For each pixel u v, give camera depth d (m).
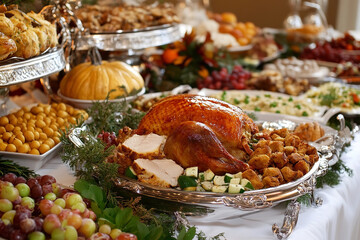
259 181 1.34
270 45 3.06
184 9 3.47
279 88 2.27
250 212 1.35
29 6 1.76
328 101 2.09
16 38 1.48
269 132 1.54
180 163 1.37
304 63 2.67
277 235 1.29
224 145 1.41
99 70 1.89
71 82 1.88
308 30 3.21
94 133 1.56
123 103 1.76
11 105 1.88
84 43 2.00
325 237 1.38
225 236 1.31
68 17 1.89
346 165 1.64
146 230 1.21
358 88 2.34
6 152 1.49
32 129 1.56
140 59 2.29
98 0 2.43
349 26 4.57
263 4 4.95
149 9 2.34
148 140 1.41
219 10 5.13
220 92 2.18
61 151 1.60
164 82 2.27
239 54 2.96
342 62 2.89
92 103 1.83
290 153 1.43
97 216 1.26
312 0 3.77
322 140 1.65
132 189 1.32
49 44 1.62
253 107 2.03
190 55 2.40
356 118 1.99
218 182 1.33
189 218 1.34
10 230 1.14
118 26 2.11
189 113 1.43
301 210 1.41
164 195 1.30
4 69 1.43
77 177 1.46
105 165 1.34
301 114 1.97
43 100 2.07
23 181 1.28
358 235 1.68
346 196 1.54
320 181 1.50
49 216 1.15
